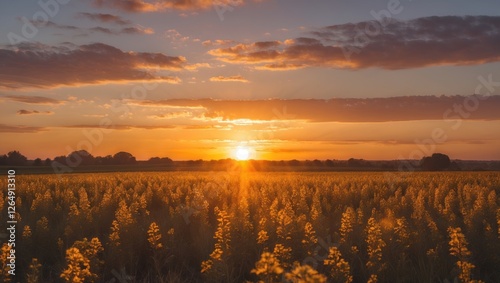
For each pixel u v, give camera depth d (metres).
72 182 25.64
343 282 5.79
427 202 15.92
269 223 9.09
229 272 6.80
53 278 7.16
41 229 8.55
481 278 6.89
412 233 7.87
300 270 3.44
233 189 19.67
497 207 11.21
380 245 6.80
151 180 28.09
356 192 18.69
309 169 87.31
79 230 9.20
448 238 8.41
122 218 9.10
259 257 7.21
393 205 13.80
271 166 95.00
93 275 6.20
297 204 13.74
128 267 7.58
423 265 6.72
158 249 7.97
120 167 89.12
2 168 76.88
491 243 7.35
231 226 8.31
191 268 7.68
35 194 16.34
